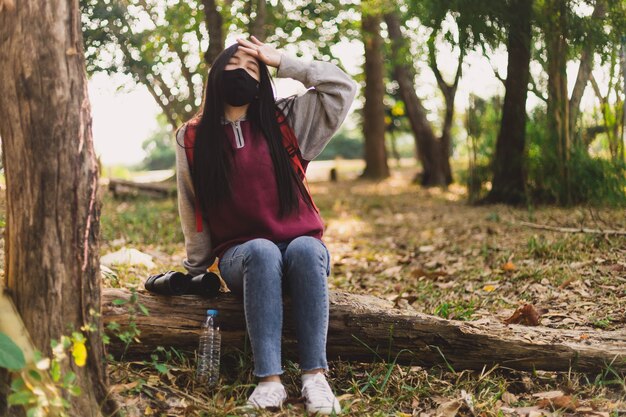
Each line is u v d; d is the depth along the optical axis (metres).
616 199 7.74
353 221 9.66
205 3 7.60
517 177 9.45
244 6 8.30
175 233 7.00
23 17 2.36
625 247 5.22
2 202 5.04
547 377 3.22
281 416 2.77
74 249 2.43
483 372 3.17
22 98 2.36
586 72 8.16
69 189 2.41
